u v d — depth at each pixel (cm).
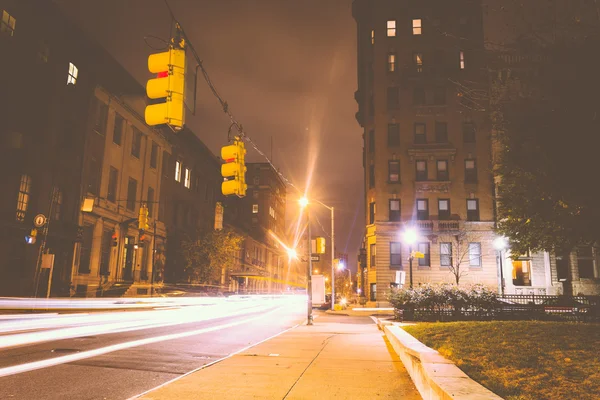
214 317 2620
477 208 4306
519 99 1062
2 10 2562
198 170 5628
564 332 932
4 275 2512
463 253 4109
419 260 4228
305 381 768
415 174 4394
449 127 4409
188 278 4822
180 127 789
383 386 737
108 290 3384
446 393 468
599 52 928
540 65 1033
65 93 3052
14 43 2647
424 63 4512
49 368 849
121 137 3809
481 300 2044
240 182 1188
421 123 4456
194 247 4738
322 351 1159
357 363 968
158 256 4441
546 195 1126
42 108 2844
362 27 5478
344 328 1959
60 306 2370
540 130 1003
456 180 4338
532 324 1091
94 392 674
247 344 1323
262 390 694
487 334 1013
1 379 745
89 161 3300
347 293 7019
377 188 4400
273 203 10519
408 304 2095
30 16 2762
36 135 2789
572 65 952
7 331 1448
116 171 3741
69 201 3077
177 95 786
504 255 4175
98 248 3431
